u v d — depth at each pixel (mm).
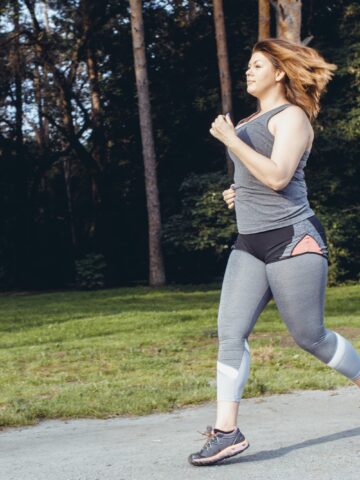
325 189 23047
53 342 12578
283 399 6391
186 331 12438
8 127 28734
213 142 26172
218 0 23375
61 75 28031
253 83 3848
